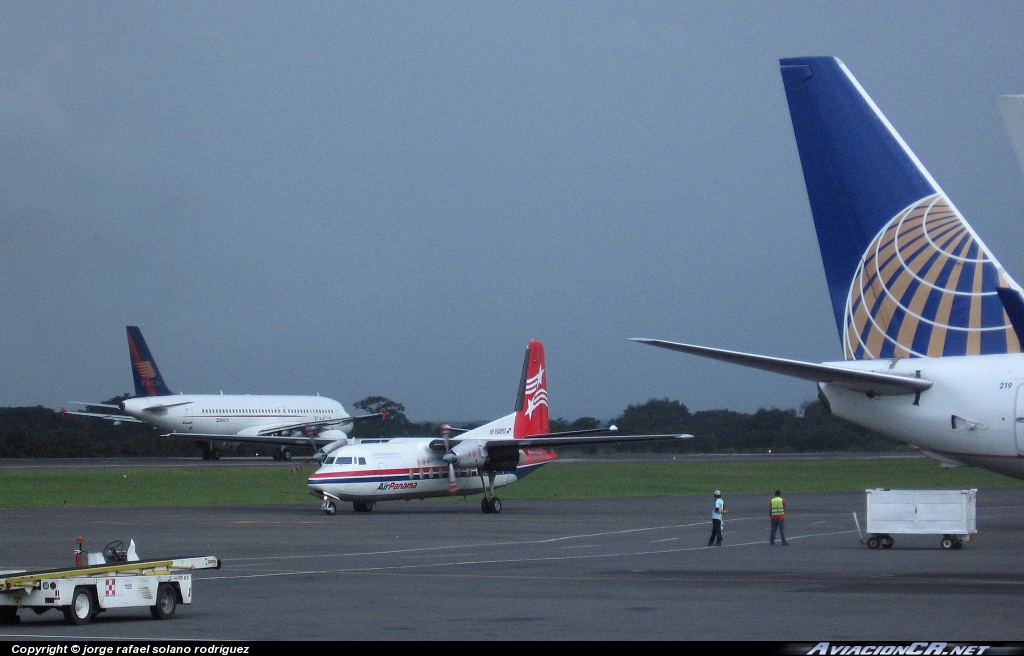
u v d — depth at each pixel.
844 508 108.88
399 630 34.00
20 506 109.62
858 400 36.56
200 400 199.38
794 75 37.50
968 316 35.62
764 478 163.50
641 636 32.44
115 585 36.38
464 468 104.06
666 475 169.88
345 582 48.06
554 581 47.91
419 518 95.06
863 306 36.91
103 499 118.62
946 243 36.06
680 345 34.22
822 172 37.34
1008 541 67.94
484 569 53.78
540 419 115.31
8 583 35.12
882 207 36.72
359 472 99.19
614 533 78.62
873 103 36.97
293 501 119.06
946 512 63.72
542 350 115.94
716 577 49.03
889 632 32.56
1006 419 34.22
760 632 32.91
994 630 32.69
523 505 115.81
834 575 49.34
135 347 199.00
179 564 38.62
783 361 34.62
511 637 32.50
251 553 63.00
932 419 35.34
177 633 33.75
